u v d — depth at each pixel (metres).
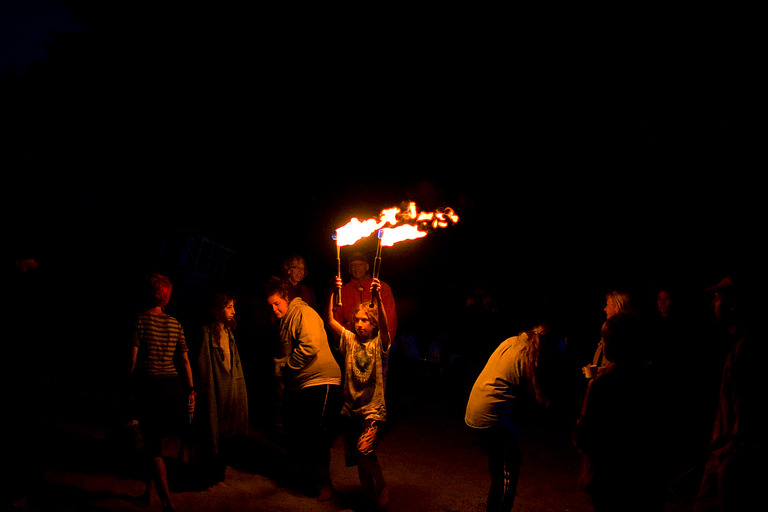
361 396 4.36
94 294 7.33
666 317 5.04
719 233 13.80
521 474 6.09
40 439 3.85
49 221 7.48
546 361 3.76
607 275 15.51
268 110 13.25
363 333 4.44
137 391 3.97
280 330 4.84
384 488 4.27
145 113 10.66
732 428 2.88
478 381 3.99
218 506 4.29
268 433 6.41
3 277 3.61
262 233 13.16
